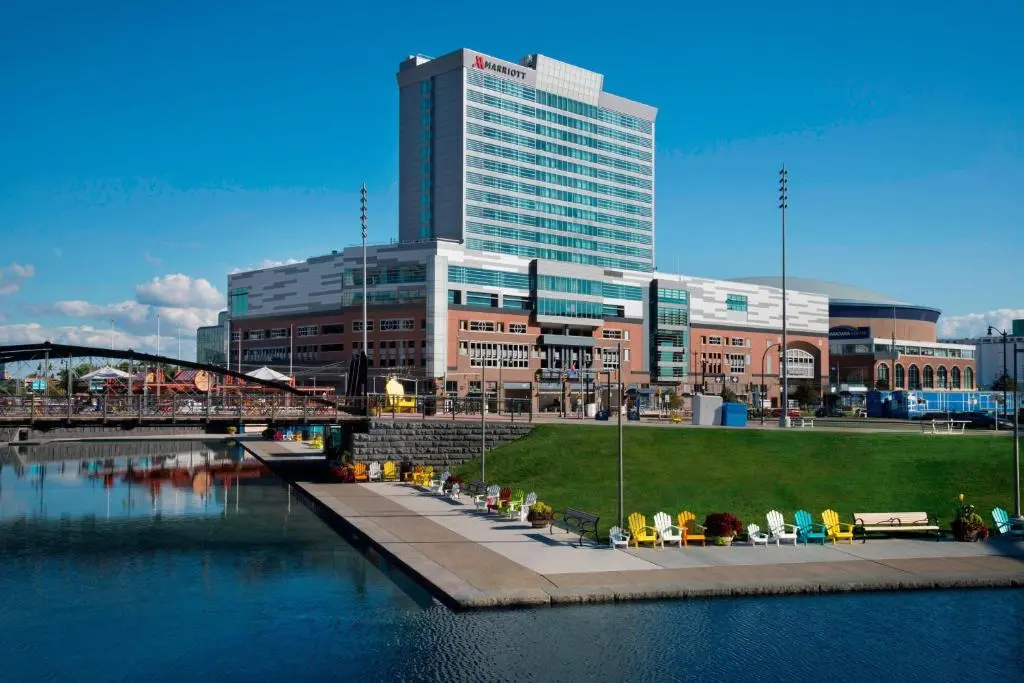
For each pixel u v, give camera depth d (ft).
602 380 461.78
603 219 532.73
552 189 501.97
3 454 292.81
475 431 199.11
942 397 312.71
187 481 209.77
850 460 154.92
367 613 85.15
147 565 111.14
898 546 108.78
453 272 407.85
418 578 94.84
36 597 95.25
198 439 309.42
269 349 466.29
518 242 480.23
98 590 98.22
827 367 587.27
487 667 70.23
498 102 474.49
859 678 68.69
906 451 159.63
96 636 81.20
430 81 472.85
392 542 112.37
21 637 81.00
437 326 398.83
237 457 280.72
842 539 112.57
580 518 113.70
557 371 435.94
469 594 84.53
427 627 79.87
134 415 168.04
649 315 498.28
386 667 71.56
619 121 549.13
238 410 188.55
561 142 509.35
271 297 468.34
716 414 209.97
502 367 422.82
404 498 157.17
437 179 466.29
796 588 88.89
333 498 158.30
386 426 195.62
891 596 88.99
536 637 76.59
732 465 156.76
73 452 302.04
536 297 438.40
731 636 77.05
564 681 67.62
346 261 428.15
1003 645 75.82
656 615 82.38
